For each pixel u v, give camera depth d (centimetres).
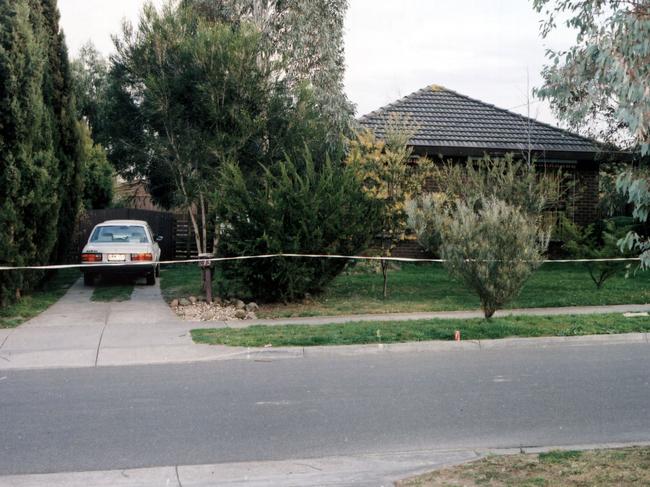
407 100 2561
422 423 738
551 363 1032
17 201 1405
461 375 952
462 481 551
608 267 1719
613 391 870
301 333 1187
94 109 3991
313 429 716
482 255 1252
